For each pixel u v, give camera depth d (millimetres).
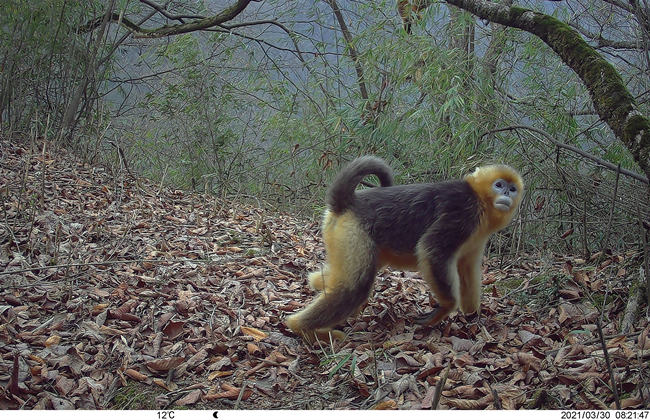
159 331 1664
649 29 2285
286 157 3756
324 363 1486
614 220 2367
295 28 4430
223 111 4176
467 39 3152
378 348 1631
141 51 4594
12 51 3570
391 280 2096
